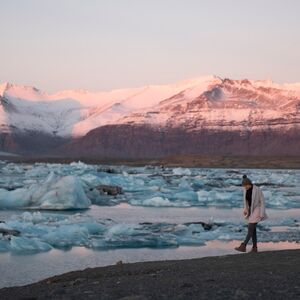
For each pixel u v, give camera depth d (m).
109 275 13.85
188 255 20.20
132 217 33.47
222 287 10.76
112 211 37.12
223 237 24.58
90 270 14.77
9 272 17.03
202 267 13.48
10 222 25.69
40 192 38.62
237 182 75.88
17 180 64.12
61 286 12.34
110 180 58.09
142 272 13.86
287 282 11.03
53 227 25.73
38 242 21.86
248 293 10.21
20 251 20.89
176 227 26.81
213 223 29.05
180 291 10.57
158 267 14.29
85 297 10.55
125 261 18.88
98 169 96.94
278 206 42.91
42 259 19.25
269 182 80.62
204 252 20.86
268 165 177.62
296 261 13.52
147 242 22.55
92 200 43.31
